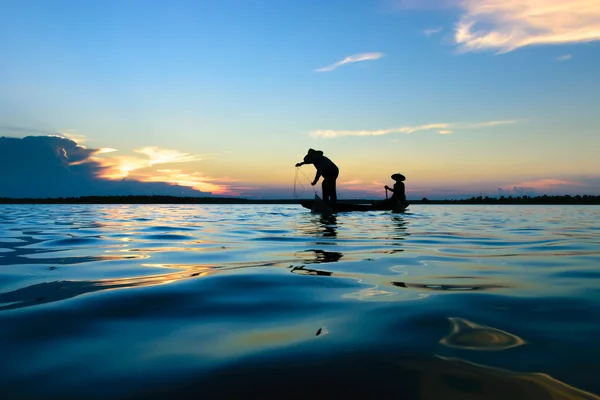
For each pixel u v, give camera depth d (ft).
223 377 5.57
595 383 5.37
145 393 5.14
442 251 19.27
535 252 19.04
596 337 7.07
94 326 7.76
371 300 9.82
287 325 7.87
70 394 5.12
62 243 22.33
